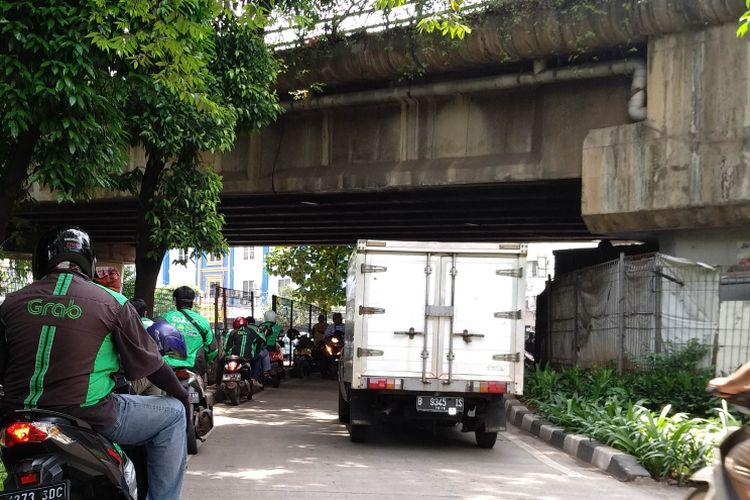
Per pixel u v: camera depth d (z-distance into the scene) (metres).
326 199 18.98
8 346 3.65
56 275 3.78
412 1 12.77
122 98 8.84
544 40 13.54
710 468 3.58
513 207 18.95
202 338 8.55
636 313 13.43
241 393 15.32
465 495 6.82
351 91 16.41
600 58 14.12
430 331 9.42
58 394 3.56
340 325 23.86
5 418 3.45
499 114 15.34
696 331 12.04
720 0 12.12
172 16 7.28
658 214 13.05
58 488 3.32
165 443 4.05
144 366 3.80
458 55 14.33
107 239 29.47
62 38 7.59
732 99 12.41
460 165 15.55
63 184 8.85
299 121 17.36
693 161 12.70
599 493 7.07
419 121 16.16
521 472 8.16
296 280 34.62
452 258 9.51
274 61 13.79
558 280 18.78
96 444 3.55
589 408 10.30
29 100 7.92
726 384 3.46
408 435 10.96
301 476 7.58
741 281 10.86
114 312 3.74
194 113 11.73
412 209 19.86
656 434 8.02
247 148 17.77
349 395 10.36
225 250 14.17
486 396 9.53
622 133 13.45
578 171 14.45
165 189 13.45
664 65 13.05
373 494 6.75
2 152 9.39
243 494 6.68
